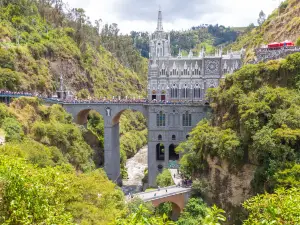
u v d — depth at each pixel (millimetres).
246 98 70000
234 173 67062
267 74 72188
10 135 67875
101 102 106062
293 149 55500
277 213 22391
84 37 187000
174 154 108125
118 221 19891
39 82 120062
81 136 100750
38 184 27047
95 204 44719
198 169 79062
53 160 74375
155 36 120125
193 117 101250
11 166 28016
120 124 161250
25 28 138375
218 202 70875
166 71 110250
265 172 56406
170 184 80625
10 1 147625
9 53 110500
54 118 95000
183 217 63812
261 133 58719
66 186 32438
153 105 102500
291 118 58344
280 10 154375
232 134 69062
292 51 77000
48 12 173625
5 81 99000
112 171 105688
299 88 64625
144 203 61312
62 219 26219
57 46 145500
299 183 48562
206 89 108688
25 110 85562
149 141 103875
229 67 107625
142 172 125500
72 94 137750
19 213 23844
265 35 145250
